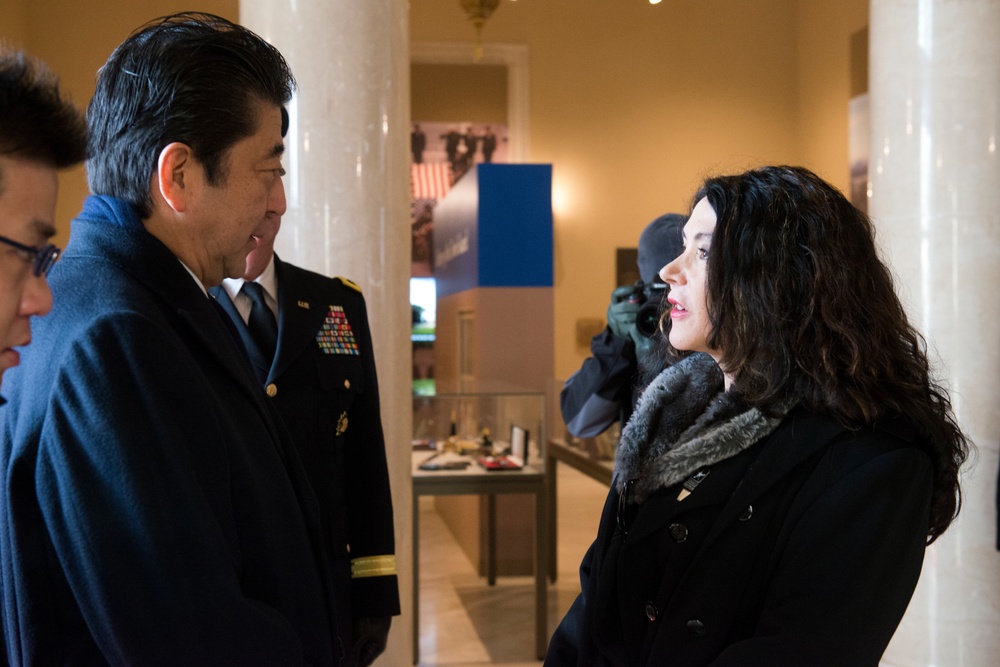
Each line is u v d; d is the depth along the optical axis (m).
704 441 1.12
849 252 1.10
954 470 1.11
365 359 1.97
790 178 1.14
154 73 1.05
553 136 10.61
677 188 10.79
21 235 0.79
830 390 1.05
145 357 0.94
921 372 1.11
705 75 10.83
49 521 0.90
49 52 9.23
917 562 1.04
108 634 0.89
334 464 1.84
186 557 0.91
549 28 10.59
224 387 1.08
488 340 5.68
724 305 1.11
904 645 3.00
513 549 5.09
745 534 1.07
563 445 4.76
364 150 2.55
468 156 10.48
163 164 1.05
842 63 10.02
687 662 1.07
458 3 10.43
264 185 1.14
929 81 2.93
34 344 0.97
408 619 2.75
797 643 0.98
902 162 2.98
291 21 2.51
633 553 1.16
